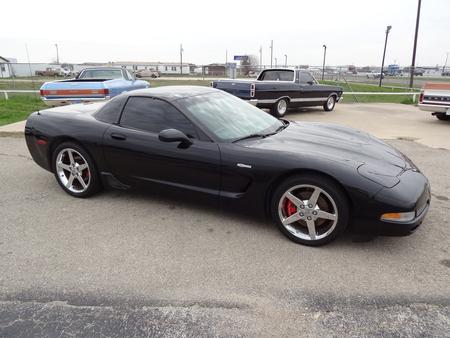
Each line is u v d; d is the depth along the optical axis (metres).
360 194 2.68
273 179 2.99
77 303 2.29
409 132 8.34
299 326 2.10
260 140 3.35
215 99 3.86
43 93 9.34
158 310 2.23
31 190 4.28
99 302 2.30
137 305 2.28
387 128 8.94
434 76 33.62
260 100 9.91
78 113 4.16
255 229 3.30
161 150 3.40
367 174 2.77
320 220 2.96
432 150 6.44
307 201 2.93
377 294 2.37
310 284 2.48
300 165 2.88
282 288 2.44
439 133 8.21
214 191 3.31
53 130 3.95
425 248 2.96
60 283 2.50
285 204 3.07
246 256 2.85
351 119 10.59
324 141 3.39
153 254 2.88
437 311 2.21
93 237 3.15
